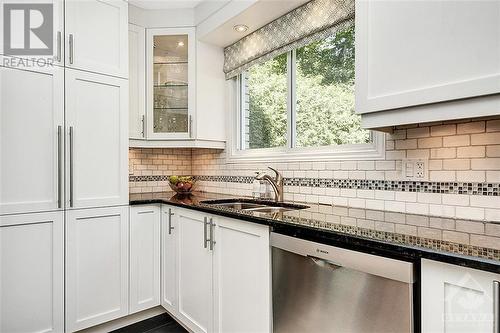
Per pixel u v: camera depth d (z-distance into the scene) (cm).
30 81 179
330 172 190
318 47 205
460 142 136
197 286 195
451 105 108
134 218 223
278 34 218
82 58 200
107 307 208
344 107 189
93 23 205
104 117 209
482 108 101
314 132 207
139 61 255
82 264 198
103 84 209
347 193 180
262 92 249
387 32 124
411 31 116
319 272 121
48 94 185
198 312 194
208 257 185
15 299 173
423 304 92
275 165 226
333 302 115
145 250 228
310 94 210
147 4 251
